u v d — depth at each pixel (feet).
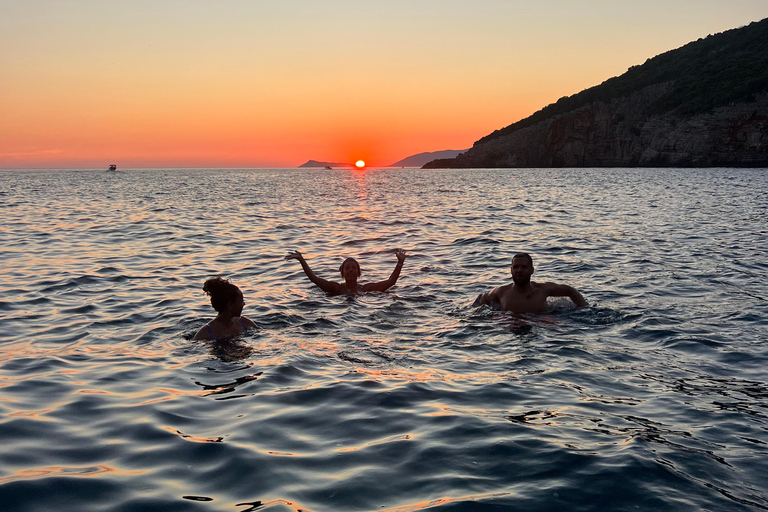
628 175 232.94
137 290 31.60
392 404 15.69
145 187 184.24
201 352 20.61
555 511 10.37
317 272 37.58
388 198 121.60
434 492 11.06
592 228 58.65
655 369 18.52
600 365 18.99
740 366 18.66
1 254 44.39
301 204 104.27
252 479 11.61
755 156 294.66
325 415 14.98
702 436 13.47
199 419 14.74
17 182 230.48
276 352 20.54
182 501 10.77
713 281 31.81
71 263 40.47
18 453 12.75
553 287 27.02
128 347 21.31
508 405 15.60
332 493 11.03
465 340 22.16
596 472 11.69
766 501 10.64
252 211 87.71
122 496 10.94
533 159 420.77
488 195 124.47
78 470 11.98
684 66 388.57
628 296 28.73
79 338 22.56
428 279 34.76
